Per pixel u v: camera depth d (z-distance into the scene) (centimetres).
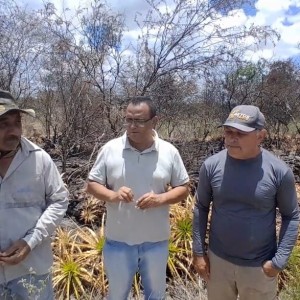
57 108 1050
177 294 467
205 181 331
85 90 891
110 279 353
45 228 302
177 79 931
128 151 345
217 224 328
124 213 343
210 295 348
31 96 1098
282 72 1446
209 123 1130
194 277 489
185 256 504
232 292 341
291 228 317
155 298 352
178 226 518
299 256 471
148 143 346
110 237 352
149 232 346
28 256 303
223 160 322
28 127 1112
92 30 907
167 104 941
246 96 1290
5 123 288
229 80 1225
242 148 307
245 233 317
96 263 481
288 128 1455
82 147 880
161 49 902
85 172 748
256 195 311
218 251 332
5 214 296
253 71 1260
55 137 1022
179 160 355
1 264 293
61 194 314
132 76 909
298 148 1242
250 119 305
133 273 351
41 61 1041
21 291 302
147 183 343
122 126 828
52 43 1041
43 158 307
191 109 1040
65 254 485
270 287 329
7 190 296
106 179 352
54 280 456
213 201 331
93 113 872
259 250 321
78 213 612
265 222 318
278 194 315
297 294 422
